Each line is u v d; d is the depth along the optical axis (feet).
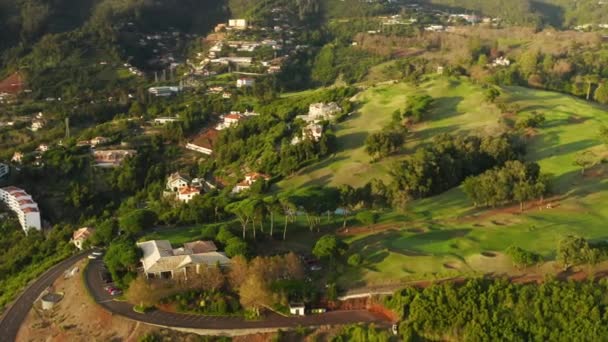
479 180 471.21
